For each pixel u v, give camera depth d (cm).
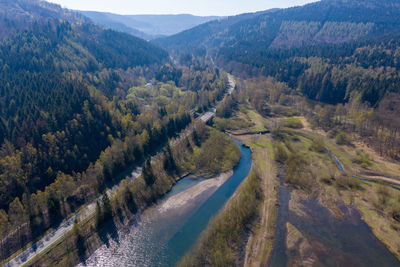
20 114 12000
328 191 10438
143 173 10525
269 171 12075
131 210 9262
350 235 8162
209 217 9138
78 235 7750
